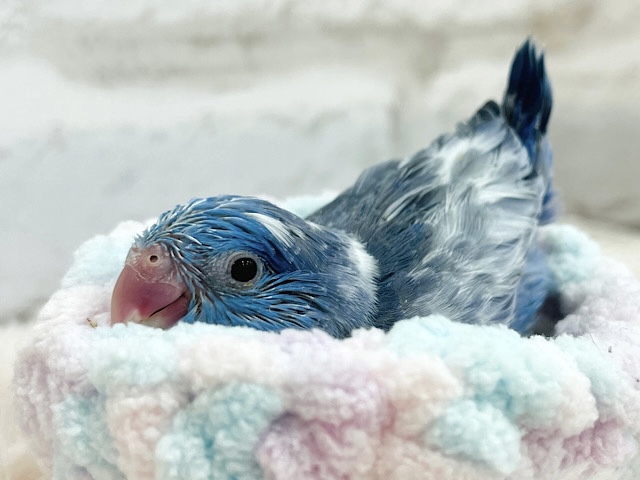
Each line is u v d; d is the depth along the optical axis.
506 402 0.13
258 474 0.13
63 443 0.14
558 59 0.35
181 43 0.29
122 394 0.13
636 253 0.30
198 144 0.30
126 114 0.28
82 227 0.28
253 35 0.31
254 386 0.13
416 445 0.13
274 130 0.32
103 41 0.28
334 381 0.13
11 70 0.26
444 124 0.36
